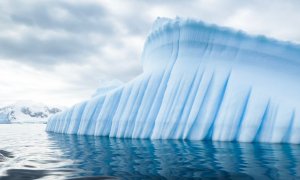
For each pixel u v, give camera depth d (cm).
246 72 1447
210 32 1584
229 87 1436
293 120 1263
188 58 1627
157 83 1688
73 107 2158
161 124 1522
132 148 1112
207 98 1470
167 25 1808
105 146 1212
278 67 1414
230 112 1376
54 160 835
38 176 600
